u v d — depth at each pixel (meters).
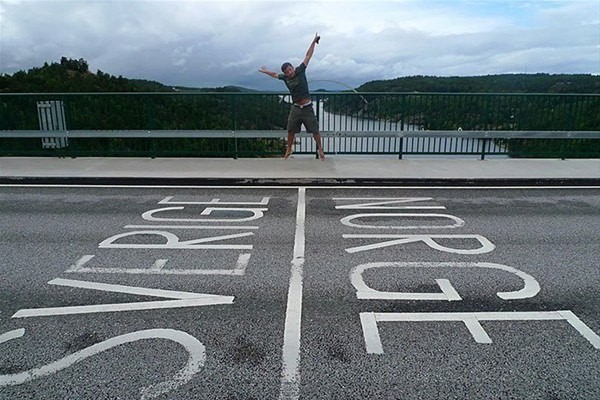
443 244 5.02
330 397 2.57
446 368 2.83
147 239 5.18
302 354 2.97
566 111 9.72
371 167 9.01
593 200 7.02
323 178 8.07
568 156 10.02
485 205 6.70
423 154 9.89
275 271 4.28
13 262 4.50
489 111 9.73
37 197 7.13
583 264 4.48
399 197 7.16
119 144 9.98
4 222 5.83
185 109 9.62
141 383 2.68
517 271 4.29
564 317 3.45
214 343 3.09
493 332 3.23
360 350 3.01
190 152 9.91
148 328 3.28
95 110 9.71
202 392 2.61
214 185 8.00
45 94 9.64
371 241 5.11
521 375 2.77
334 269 4.32
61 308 3.57
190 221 5.87
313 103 9.51
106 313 3.49
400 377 2.74
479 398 2.57
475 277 4.15
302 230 5.50
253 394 2.60
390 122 9.69
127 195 7.26
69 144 9.94
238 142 9.84
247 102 9.58
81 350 3.01
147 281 4.06
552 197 7.21
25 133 9.68
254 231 5.46
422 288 3.92
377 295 3.79
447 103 9.66
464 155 9.91
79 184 8.05
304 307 3.58
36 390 2.62
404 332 3.23
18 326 3.31
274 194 7.32
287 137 9.51
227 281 4.06
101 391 2.61
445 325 3.32
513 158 10.03
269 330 3.25
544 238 5.24
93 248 4.89
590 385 2.68
